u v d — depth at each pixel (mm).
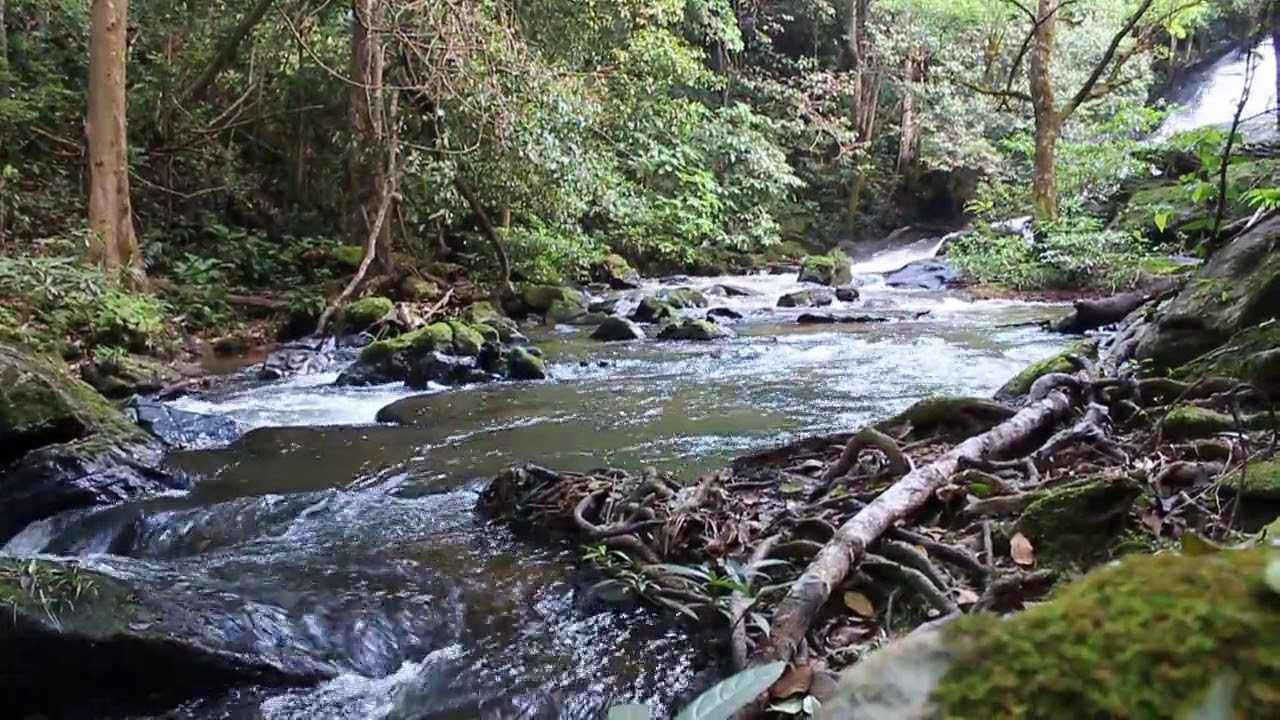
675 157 15711
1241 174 7961
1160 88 22125
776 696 2166
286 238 11734
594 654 2799
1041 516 2838
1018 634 640
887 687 644
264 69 11562
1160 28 14516
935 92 19406
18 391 4949
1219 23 21266
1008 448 3740
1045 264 12594
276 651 2732
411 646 2900
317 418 6324
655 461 4672
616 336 9555
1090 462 3498
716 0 16750
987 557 2797
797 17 21219
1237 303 4426
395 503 4273
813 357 7887
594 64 13094
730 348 8602
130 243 9086
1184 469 3027
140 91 11555
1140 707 566
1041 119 13484
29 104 10820
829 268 14414
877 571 2809
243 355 8805
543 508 3873
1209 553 672
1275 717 531
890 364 7359
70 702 2523
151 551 3947
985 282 13211
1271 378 3705
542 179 11016
